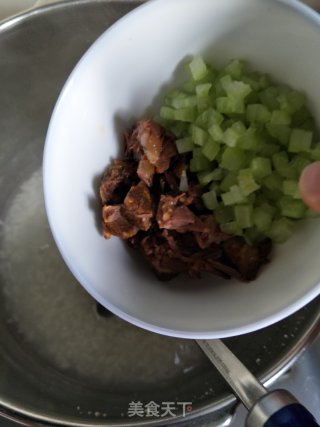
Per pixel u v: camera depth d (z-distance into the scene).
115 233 0.22
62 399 0.25
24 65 0.30
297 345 0.23
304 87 0.21
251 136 0.21
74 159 0.21
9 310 0.29
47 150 0.20
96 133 0.22
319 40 0.19
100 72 0.21
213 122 0.21
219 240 0.22
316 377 0.26
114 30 0.20
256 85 0.21
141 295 0.21
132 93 0.23
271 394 0.18
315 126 0.21
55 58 0.30
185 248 0.22
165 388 0.25
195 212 0.22
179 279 0.23
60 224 0.20
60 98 0.21
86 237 0.21
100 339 0.28
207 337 0.18
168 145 0.22
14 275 0.30
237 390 0.19
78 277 0.19
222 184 0.22
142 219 0.22
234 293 0.20
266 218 0.21
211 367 0.26
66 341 0.28
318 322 0.23
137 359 0.27
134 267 0.22
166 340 0.27
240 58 0.22
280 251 0.21
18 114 0.31
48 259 0.30
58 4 0.28
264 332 0.24
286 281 0.19
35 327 0.29
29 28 0.28
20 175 0.33
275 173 0.21
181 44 0.22
